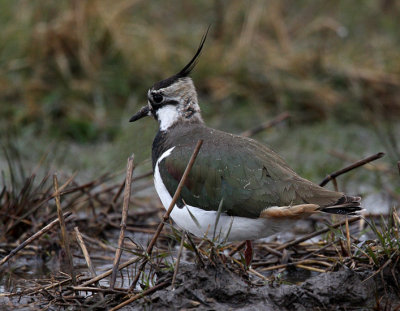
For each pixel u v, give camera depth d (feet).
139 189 42.75
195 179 28.86
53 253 35.01
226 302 26.30
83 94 55.42
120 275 31.55
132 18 61.41
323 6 68.18
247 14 63.57
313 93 56.70
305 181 28.25
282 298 26.43
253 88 57.62
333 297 26.73
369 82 57.88
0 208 37.50
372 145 51.37
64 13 57.93
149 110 34.14
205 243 33.68
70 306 27.12
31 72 56.13
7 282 31.45
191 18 65.72
